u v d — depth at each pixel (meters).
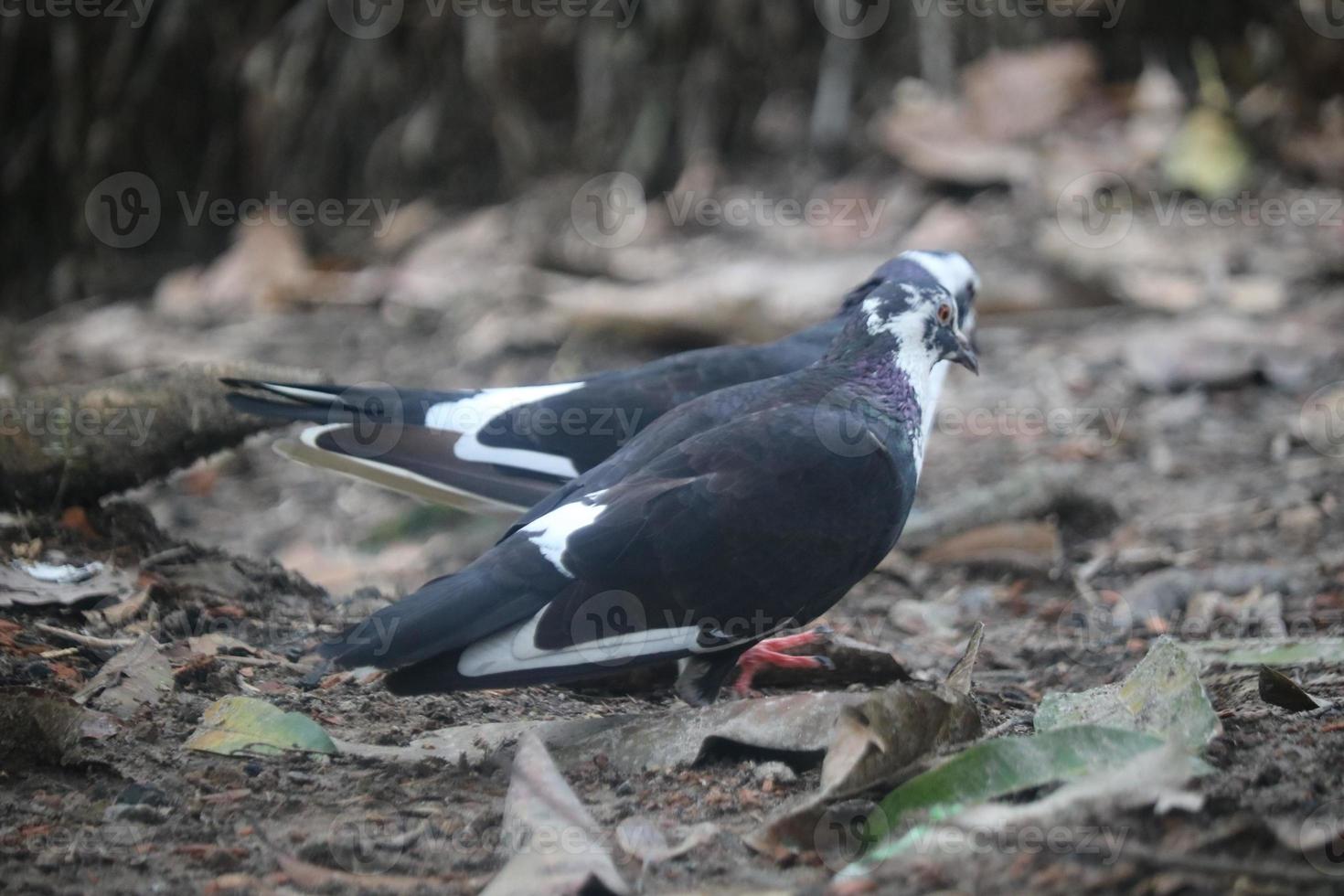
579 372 14.70
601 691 7.71
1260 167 17.42
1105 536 10.87
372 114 18.61
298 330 16.39
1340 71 17.69
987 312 15.30
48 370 15.20
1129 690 6.26
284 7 18.77
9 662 7.03
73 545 8.66
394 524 12.27
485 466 8.97
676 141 18.19
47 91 18.81
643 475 6.91
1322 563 9.73
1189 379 13.62
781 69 18.33
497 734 6.55
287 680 7.34
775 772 6.15
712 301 14.62
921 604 9.66
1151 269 15.53
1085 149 17.17
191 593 8.37
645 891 5.14
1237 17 18.23
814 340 9.91
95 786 6.04
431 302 16.58
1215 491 11.58
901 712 5.79
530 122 18.41
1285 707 6.70
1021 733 6.43
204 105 18.81
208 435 9.12
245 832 5.66
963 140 17.22
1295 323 14.45
